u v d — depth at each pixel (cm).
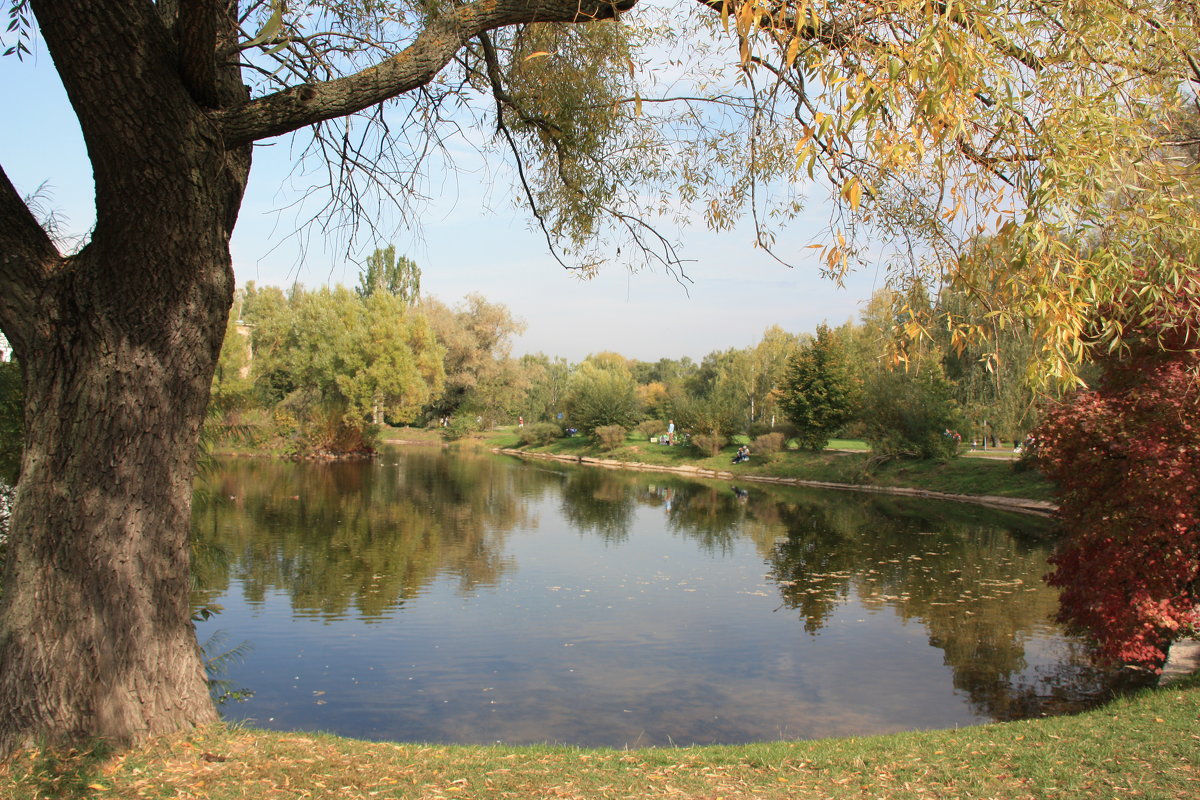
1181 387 752
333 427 4156
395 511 2339
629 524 2273
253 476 3153
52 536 423
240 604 1258
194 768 418
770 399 4950
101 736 423
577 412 5678
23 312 427
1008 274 354
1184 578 792
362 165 598
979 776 472
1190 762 480
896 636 1121
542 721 793
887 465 3572
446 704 841
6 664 418
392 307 4441
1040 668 970
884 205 420
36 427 430
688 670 966
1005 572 1591
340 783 419
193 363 457
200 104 416
